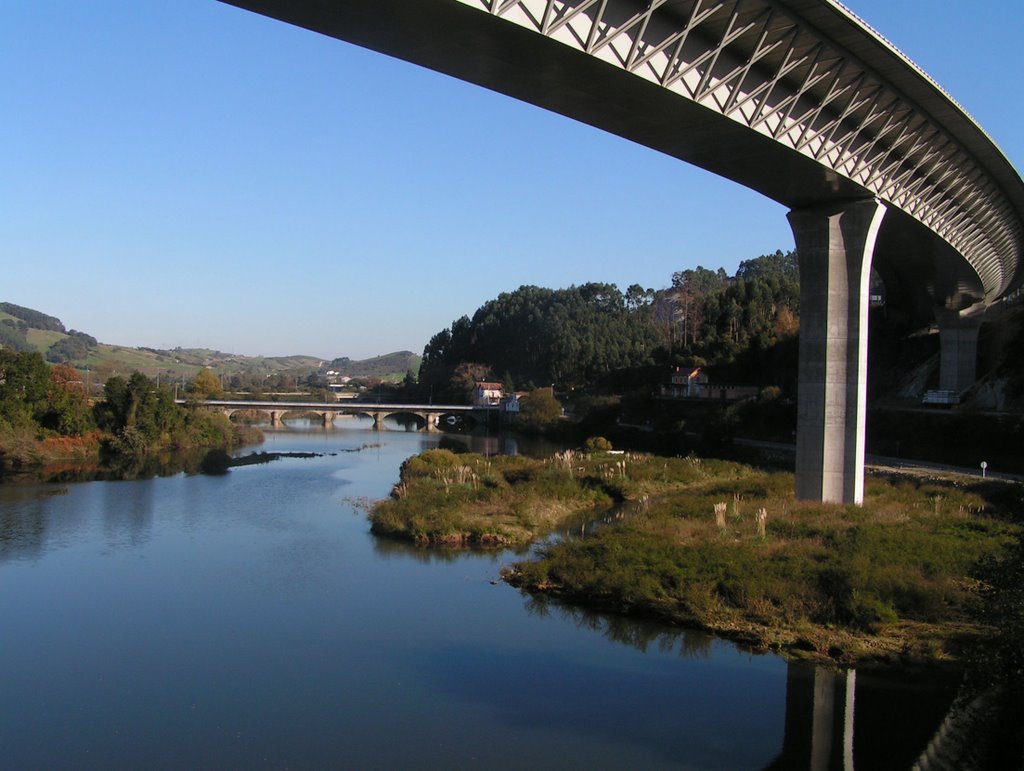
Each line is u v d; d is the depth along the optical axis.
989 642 19.83
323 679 23.52
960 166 45.84
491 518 45.38
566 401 160.62
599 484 59.84
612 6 24.44
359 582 33.97
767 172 37.19
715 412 104.06
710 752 19.19
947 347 89.19
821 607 27.30
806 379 43.25
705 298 178.25
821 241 42.72
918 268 71.12
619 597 29.56
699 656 25.09
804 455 43.38
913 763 18.56
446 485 55.16
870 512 40.19
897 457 72.38
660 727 20.45
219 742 19.61
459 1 19.89
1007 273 84.19
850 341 42.34
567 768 18.41
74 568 36.09
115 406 86.19
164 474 69.06
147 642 26.55
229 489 61.09
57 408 78.56
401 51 23.39
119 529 44.88
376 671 24.11
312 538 43.03
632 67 24.92
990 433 66.38
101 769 18.25
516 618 29.05
